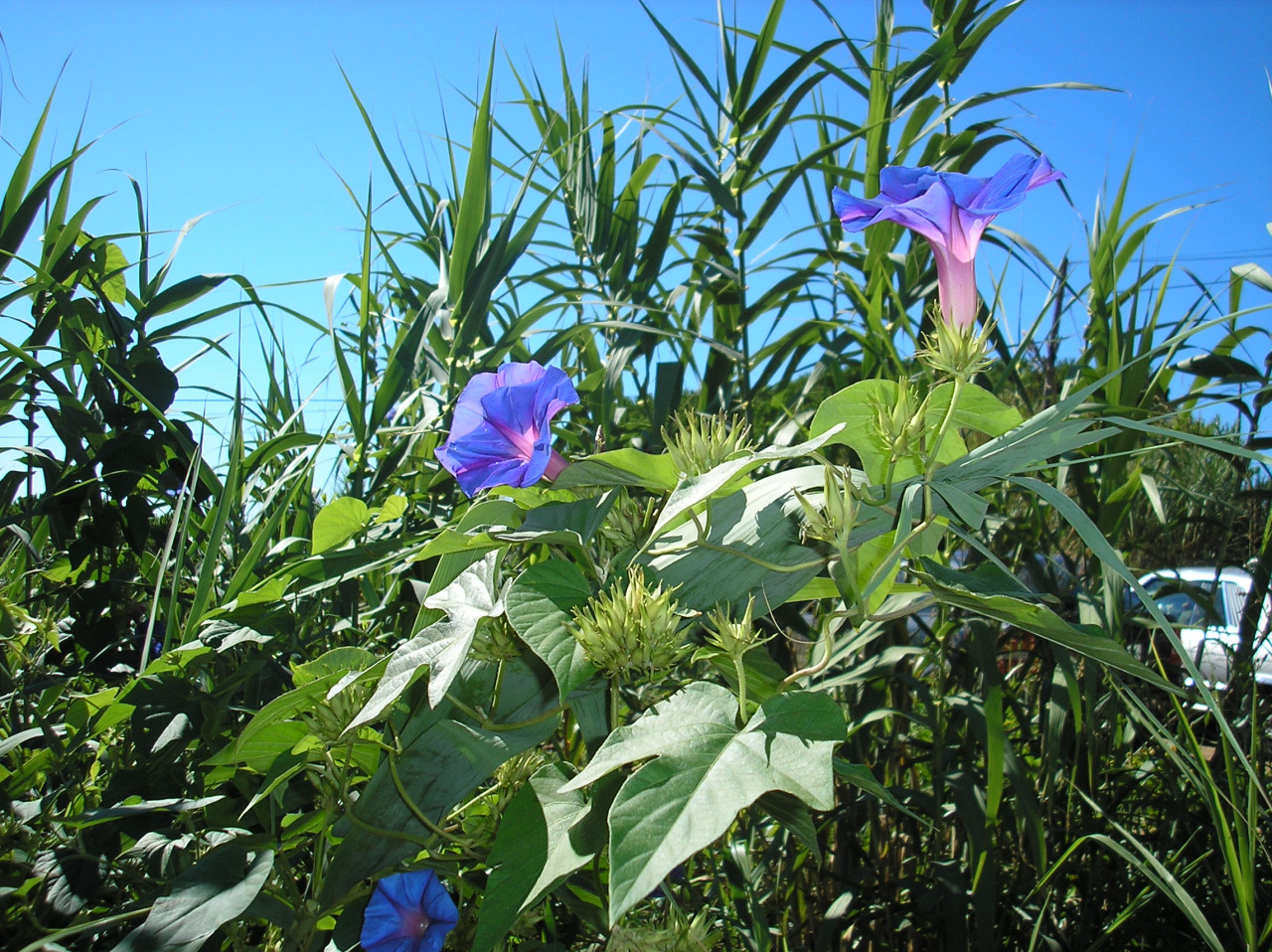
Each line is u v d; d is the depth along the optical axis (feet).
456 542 3.88
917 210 4.11
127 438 6.62
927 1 9.56
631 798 2.62
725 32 9.22
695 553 3.87
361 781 4.38
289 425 7.63
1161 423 7.87
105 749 5.34
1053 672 7.36
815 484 3.75
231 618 5.30
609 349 8.98
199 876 3.59
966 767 7.23
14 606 5.77
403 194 9.05
